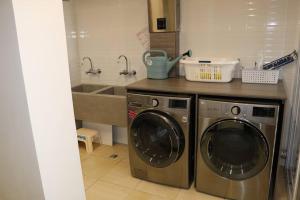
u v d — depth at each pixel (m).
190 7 2.64
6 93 1.16
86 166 2.79
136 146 2.42
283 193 2.23
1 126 1.26
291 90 2.43
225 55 2.62
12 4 1.00
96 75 3.37
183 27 2.72
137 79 3.12
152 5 2.65
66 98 1.30
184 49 2.78
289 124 2.44
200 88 2.18
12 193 1.40
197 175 2.26
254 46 2.48
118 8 2.99
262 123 1.88
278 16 2.34
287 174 2.35
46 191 1.25
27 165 1.24
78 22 3.28
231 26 2.53
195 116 2.18
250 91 2.03
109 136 3.29
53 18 1.17
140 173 2.51
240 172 2.07
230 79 2.39
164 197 2.25
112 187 2.41
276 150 1.96
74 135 1.38
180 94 2.16
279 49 2.41
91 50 3.31
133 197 2.26
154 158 2.37
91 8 3.15
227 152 2.12
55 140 1.27
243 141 2.03
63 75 1.26
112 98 2.77
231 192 2.16
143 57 2.79
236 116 1.95
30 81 1.10
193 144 2.31
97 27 3.18
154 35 2.74
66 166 1.35
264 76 2.30
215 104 2.00
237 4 2.45
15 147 1.25
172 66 2.65
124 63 3.14
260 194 2.05
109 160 2.93
